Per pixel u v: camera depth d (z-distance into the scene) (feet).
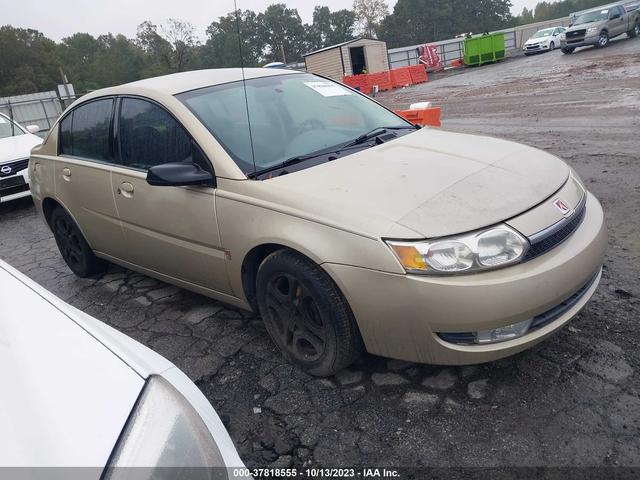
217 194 9.48
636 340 9.05
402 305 7.48
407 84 83.66
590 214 8.98
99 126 12.50
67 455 3.86
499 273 7.37
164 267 11.59
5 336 5.05
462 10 304.30
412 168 9.15
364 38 98.73
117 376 4.74
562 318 7.97
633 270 11.51
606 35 77.25
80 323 5.50
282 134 10.52
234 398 8.97
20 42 218.18
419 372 8.92
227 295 10.41
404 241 7.45
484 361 7.57
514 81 58.44
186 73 12.37
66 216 14.17
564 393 8.04
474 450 7.25
